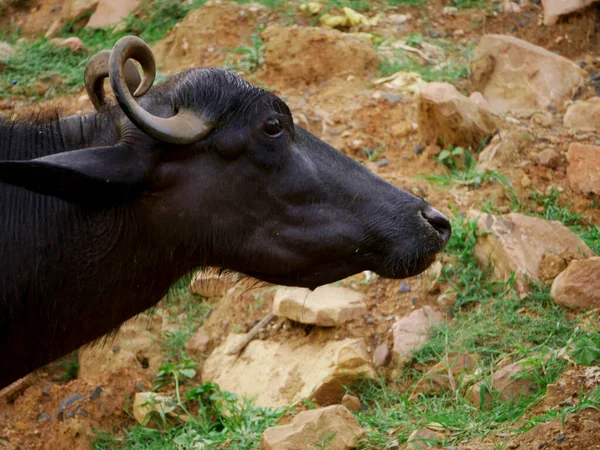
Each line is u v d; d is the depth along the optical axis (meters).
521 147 25.67
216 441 19.41
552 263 21.47
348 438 17.27
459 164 25.59
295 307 21.64
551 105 27.77
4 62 31.05
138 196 14.95
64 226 15.13
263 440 17.22
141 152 14.65
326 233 15.47
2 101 29.52
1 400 21.77
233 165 15.00
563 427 15.97
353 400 19.84
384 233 15.55
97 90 16.09
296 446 16.97
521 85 28.28
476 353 19.97
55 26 34.00
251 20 31.62
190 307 23.73
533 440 16.09
